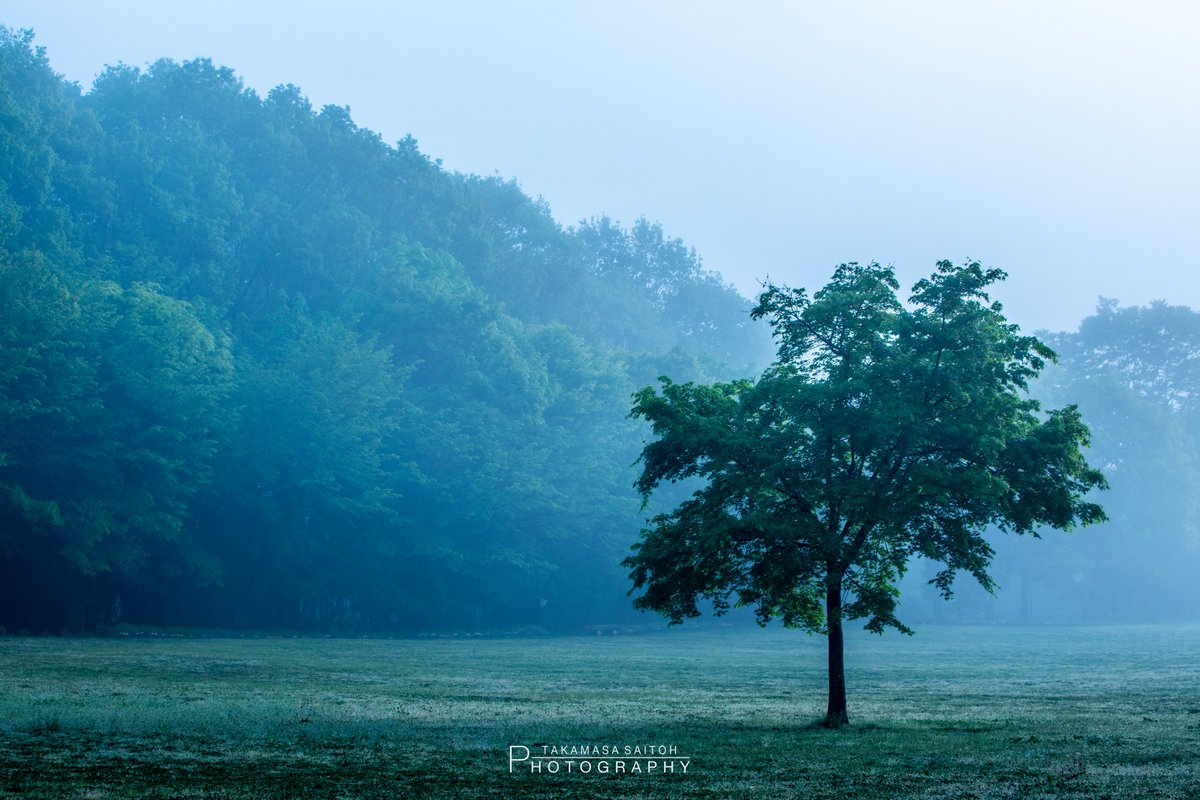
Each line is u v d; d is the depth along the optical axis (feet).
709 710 94.53
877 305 88.79
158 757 56.39
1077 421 86.53
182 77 402.11
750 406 87.97
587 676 140.36
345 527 279.08
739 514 86.48
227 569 256.11
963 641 277.44
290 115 428.56
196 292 320.70
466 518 297.94
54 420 206.39
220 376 246.06
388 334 321.11
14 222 244.22
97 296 230.27
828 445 84.38
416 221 437.99
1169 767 57.77
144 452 213.25
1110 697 112.98
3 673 108.68
